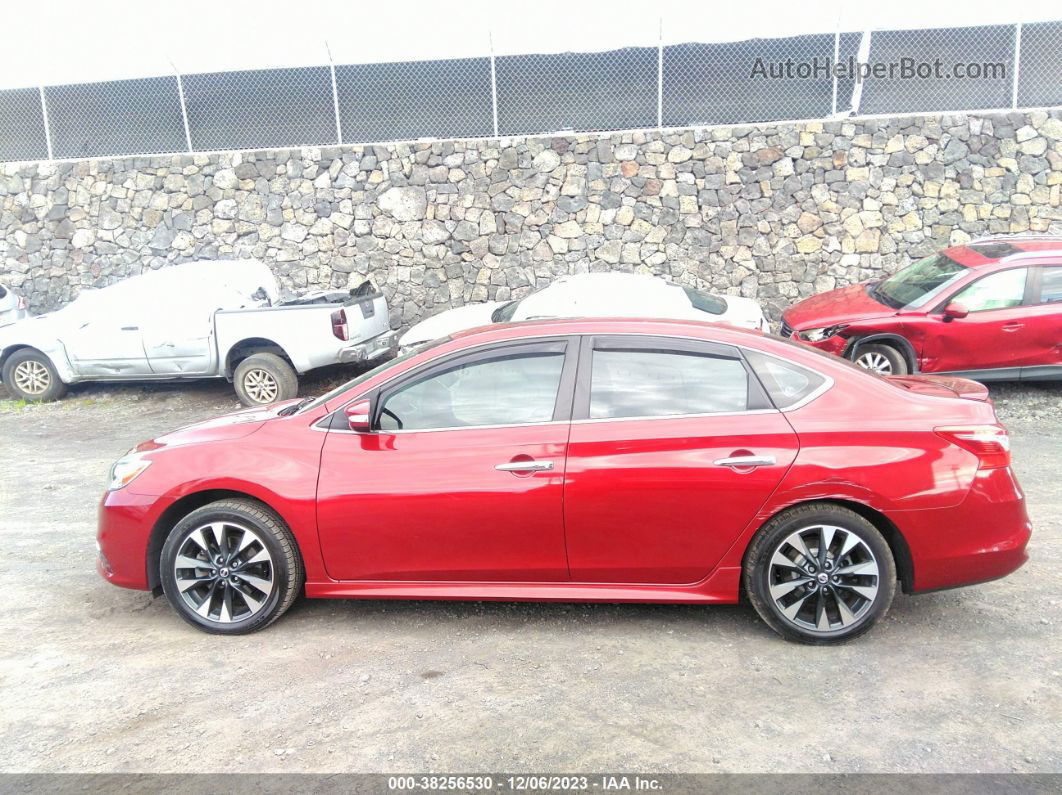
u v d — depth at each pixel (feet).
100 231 46.57
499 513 13.91
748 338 14.42
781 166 42.22
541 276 44.01
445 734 11.75
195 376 35.42
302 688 13.08
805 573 13.64
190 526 14.65
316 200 44.78
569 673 13.33
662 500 13.64
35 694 13.12
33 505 23.38
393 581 14.55
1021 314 29.78
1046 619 14.65
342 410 14.80
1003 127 41.09
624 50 43.42
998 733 11.41
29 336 36.63
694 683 12.91
